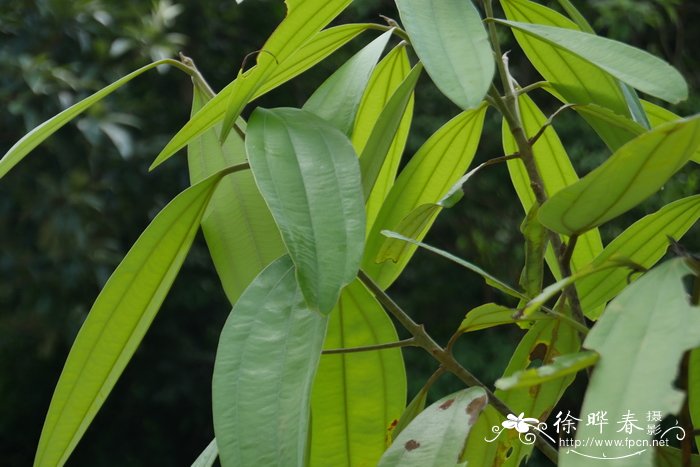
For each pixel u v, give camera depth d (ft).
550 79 4.74
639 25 25.27
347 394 4.68
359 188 4.04
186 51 24.93
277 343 4.12
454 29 4.05
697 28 28.35
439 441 4.13
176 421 27.37
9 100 18.94
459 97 3.92
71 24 19.72
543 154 5.06
